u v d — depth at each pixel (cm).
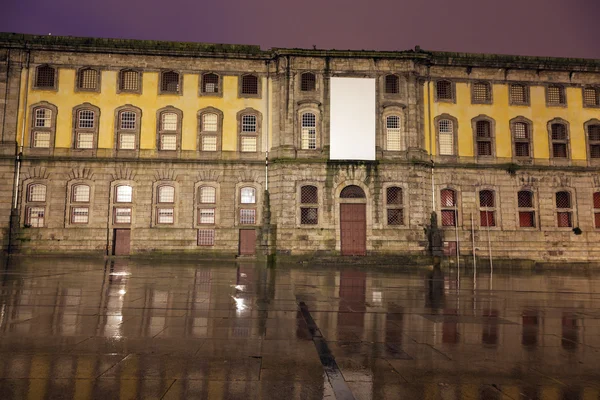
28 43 3152
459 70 3425
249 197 3269
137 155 3219
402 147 3253
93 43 3212
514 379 612
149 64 3278
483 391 566
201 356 688
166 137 3272
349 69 3272
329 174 3170
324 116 3225
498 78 3456
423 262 3095
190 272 2186
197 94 3291
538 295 1521
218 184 3247
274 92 3316
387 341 809
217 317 991
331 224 3133
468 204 3334
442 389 570
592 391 570
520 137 3450
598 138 3534
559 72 3509
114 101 3234
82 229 3128
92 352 694
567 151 3462
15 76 3155
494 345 793
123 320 930
